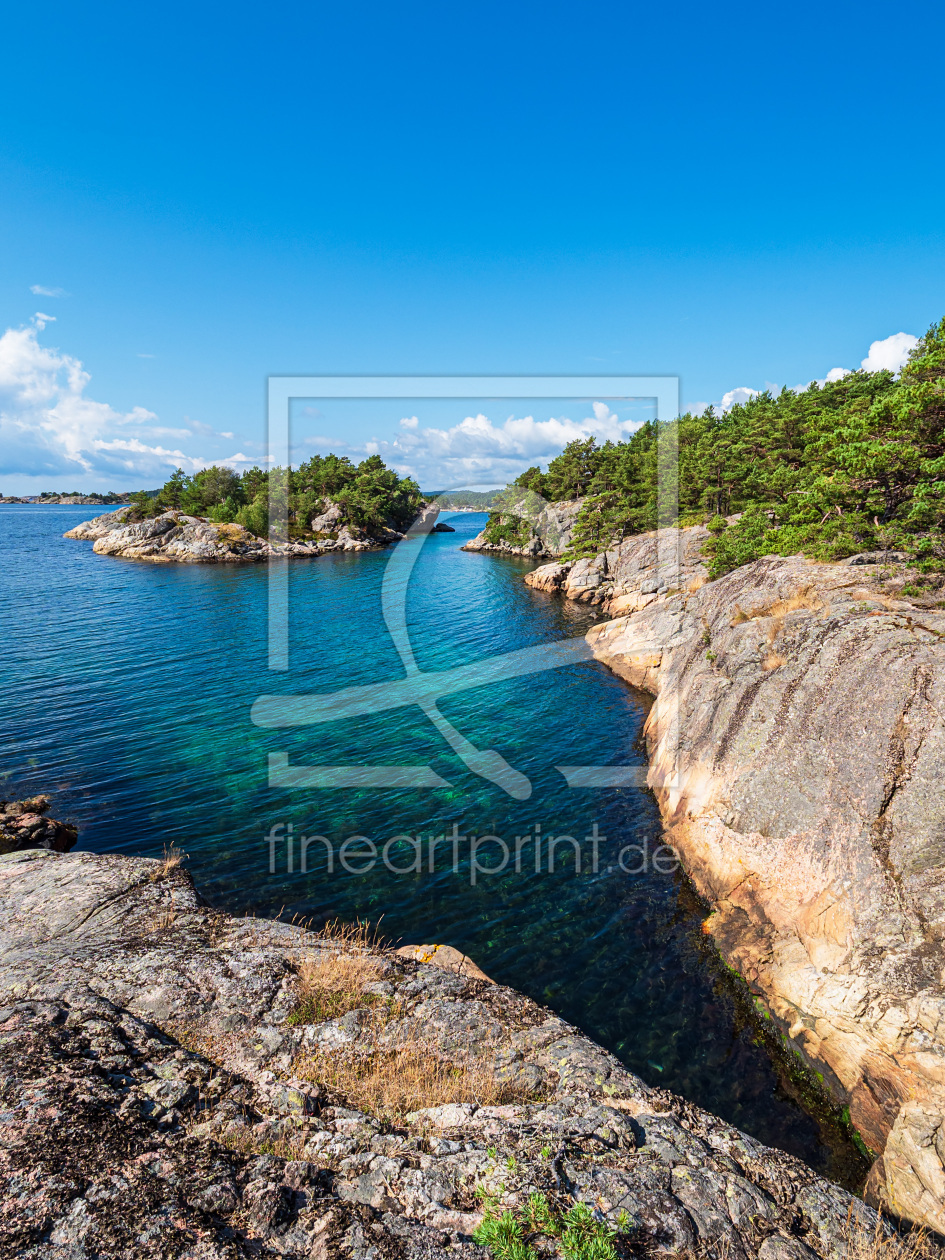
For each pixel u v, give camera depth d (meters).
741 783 18.34
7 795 24.55
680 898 18.55
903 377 25.00
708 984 15.32
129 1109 6.85
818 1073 12.71
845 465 27.25
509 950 16.53
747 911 16.41
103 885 13.36
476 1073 8.76
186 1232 5.31
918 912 12.29
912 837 13.12
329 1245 5.41
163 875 13.91
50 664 42.38
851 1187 10.71
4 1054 7.49
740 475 61.09
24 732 30.78
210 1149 6.45
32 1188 5.58
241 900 18.50
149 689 37.34
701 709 22.69
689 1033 13.95
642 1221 6.18
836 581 22.06
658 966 15.91
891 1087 11.22
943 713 13.93
